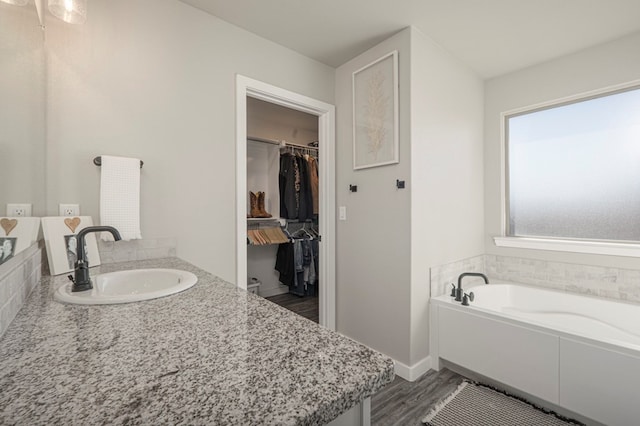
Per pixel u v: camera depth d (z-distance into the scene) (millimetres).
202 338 611
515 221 2688
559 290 2355
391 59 2064
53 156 1312
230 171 1895
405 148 1989
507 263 2668
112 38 1480
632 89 2102
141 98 1565
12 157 870
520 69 2576
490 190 2770
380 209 2166
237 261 1912
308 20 1905
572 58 2316
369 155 2234
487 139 2787
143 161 1569
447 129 2295
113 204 1413
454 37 2096
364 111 2277
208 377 465
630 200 2129
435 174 2174
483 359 1842
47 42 1301
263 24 1941
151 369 490
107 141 1458
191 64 1749
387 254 2117
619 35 2068
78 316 739
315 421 391
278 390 433
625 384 1346
